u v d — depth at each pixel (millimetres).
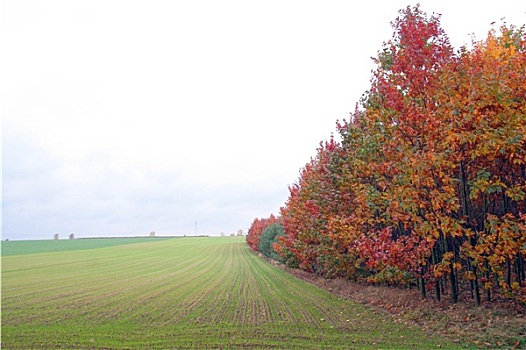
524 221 11312
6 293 24188
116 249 92938
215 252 76938
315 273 29016
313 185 23016
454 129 11234
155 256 68250
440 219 11781
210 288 24578
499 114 10820
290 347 10203
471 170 12758
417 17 13234
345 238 16766
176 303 18641
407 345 9852
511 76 11023
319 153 23609
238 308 16531
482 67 11805
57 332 12938
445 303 14070
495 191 12078
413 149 12469
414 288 18172
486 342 9609
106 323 14289
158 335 12078
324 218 20484
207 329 12656
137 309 17250
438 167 11523
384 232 14133
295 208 27312
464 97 11547
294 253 28531
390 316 13562
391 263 13617
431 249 13461
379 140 13961
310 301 17688
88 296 22219
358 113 18922
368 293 18406
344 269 19828
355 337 10898
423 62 12828
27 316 16156
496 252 11258
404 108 12812
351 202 17953
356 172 16000
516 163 11789
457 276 15766
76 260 59469
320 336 11188
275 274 33125
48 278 34188
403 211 12977
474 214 13328
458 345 9602
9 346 11281
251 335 11625
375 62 14352
